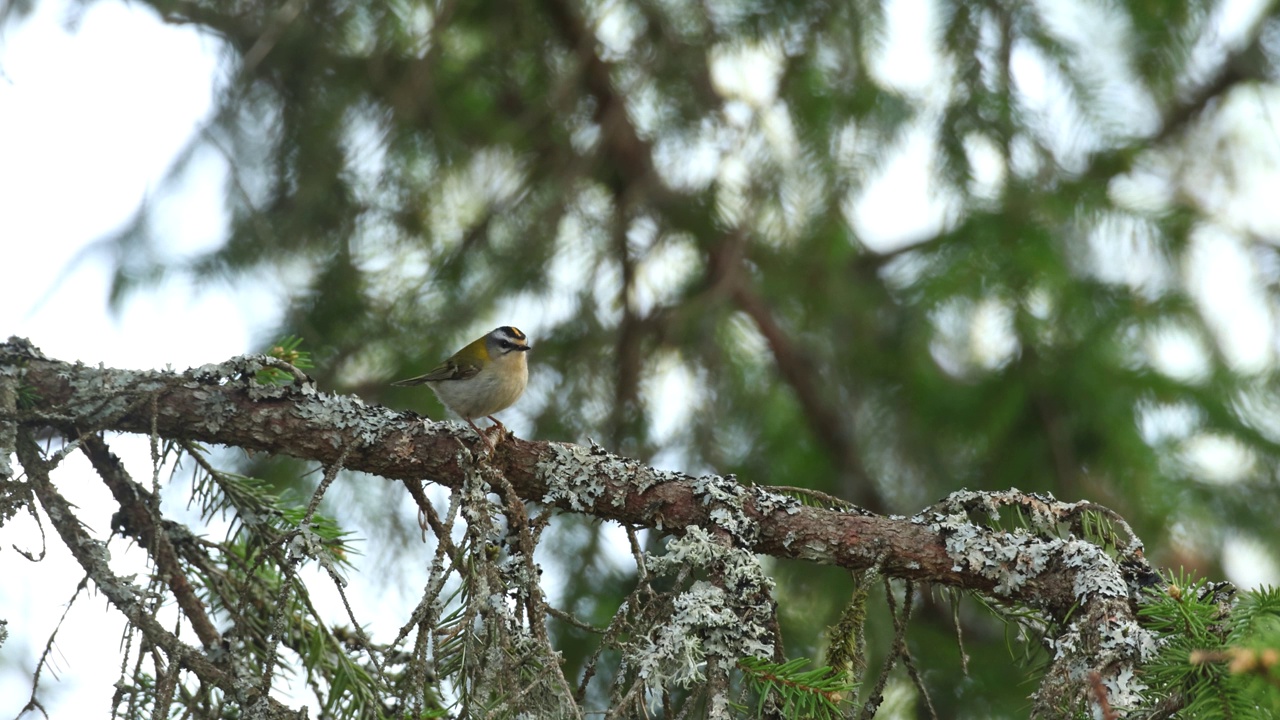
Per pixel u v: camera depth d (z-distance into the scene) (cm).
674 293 1316
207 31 1172
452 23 1260
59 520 660
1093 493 1069
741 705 566
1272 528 1092
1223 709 505
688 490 705
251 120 1188
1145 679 550
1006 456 1098
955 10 1148
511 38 1265
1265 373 1162
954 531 674
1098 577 618
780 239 1214
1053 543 658
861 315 1218
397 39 1175
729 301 1198
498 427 723
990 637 1107
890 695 1059
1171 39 1168
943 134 1135
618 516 712
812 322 1238
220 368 713
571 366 1181
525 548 625
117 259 1168
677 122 1260
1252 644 468
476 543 626
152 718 577
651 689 582
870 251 1351
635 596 643
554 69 1291
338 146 1184
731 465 1178
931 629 1099
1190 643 542
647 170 1278
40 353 732
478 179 1255
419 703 547
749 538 684
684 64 1221
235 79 1170
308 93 1185
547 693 556
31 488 657
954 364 1189
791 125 1175
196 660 632
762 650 597
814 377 1233
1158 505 1055
